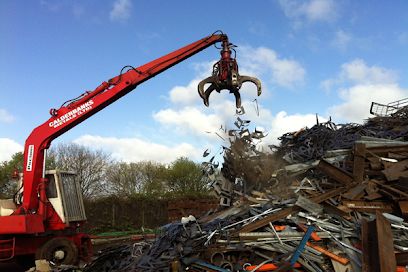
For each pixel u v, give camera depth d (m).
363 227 6.86
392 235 6.75
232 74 9.65
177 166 44.53
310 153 11.41
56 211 12.57
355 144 9.72
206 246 7.09
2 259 11.41
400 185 8.29
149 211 29.66
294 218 7.66
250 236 7.16
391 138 12.14
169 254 7.39
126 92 11.98
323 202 8.09
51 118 12.20
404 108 15.89
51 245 12.18
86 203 27.23
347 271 6.41
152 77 11.71
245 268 6.55
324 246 7.00
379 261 5.92
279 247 6.91
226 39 10.70
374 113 17.58
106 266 8.88
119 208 28.53
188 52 11.29
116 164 45.19
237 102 10.16
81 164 40.88
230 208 9.62
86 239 13.73
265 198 9.50
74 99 12.20
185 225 8.52
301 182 9.60
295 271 6.25
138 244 9.13
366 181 8.86
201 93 9.88
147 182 44.53
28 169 12.01
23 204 11.84
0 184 30.09
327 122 13.98
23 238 11.95
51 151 40.25
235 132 10.92
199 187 42.31
